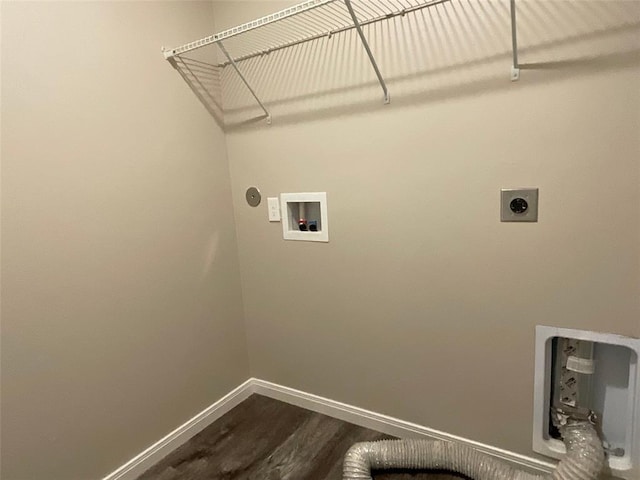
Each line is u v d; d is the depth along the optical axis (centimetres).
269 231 202
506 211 142
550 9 126
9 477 134
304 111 179
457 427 170
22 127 131
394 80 155
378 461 162
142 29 165
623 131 121
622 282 129
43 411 141
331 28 165
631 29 116
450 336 163
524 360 150
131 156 163
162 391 182
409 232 163
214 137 200
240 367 222
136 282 168
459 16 139
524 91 133
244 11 186
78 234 147
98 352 156
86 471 155
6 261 129
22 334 134
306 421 202
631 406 138
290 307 205
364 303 182
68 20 141
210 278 202
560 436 154
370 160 166
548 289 141
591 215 130
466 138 145
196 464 177
